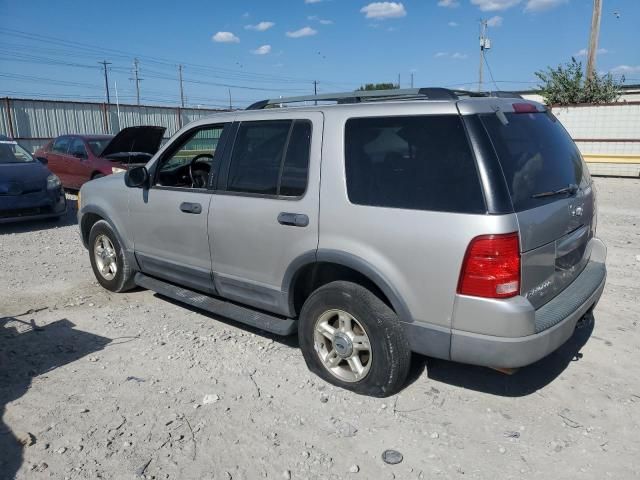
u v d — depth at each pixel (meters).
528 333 3.05
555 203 3.41
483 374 3.95
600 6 19.36
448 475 2.92
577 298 3.51
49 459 3.07
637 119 16.48
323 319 3.79
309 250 3.71
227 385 3.87
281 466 3.01
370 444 3.19
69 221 10.38
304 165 3.80
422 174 3.26
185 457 3.09
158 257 5.05
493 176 3.04
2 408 3.60
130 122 28.38
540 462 3.02
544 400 3.62
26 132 24.33
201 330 4.84
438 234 3.13
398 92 3.70
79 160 12.72
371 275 3.40
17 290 6.02
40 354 4.40
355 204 3.48
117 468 3.00
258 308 4.33
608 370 4.01
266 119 4.15
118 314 5.27
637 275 6.26
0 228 9.70
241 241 4.18
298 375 3.99
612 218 9.87
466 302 3.08
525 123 3.56
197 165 5.38
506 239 2.98
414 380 3.87
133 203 5.19
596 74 19.88
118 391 3.80
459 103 3.22
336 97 3.99
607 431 3.29
